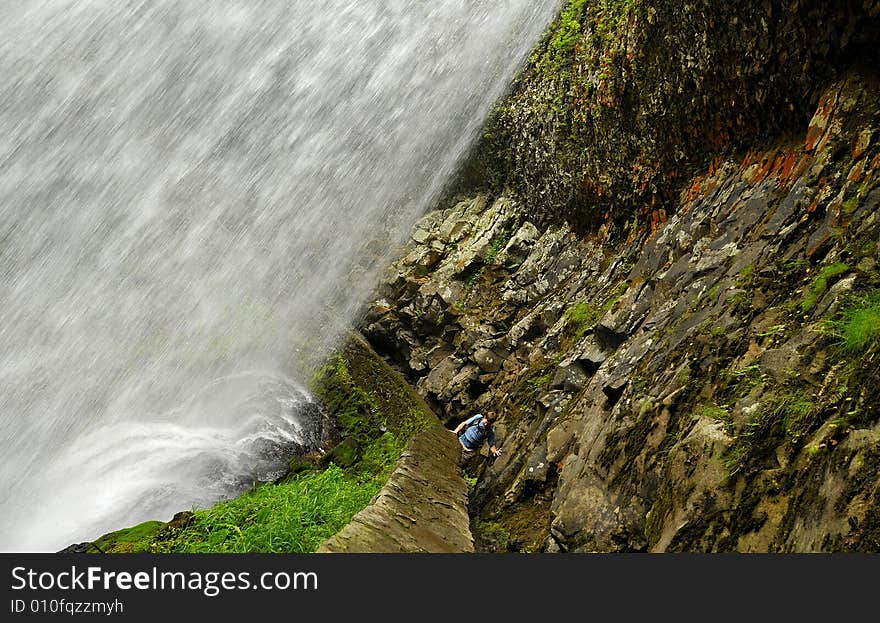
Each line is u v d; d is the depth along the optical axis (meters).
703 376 4.80
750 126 7.06
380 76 21.30
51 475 11.72
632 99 9.22
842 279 4.14
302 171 21.34
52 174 23.72
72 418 14.27
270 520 6.30
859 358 3.53
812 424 3.53
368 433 11.93
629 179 9.92
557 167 12.53
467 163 17.59
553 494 6.41
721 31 6.94
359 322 16.25
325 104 22.34
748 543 3.50
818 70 5.87
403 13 21.83
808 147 5.65
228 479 10.79
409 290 15.73
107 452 12.02
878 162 4.63
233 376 14.05
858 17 5.27
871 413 3.19
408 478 6.99
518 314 12.51
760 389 4.07
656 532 4.27
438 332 14.52
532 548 5.80
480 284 14.31
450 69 19.12
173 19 27.50
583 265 11.48
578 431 6.49
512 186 15.84
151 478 10.99
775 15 6.13
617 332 7.33
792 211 5.30
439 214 17.59
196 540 6.27
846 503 2.98
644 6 8.31
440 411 12.42
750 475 3.73
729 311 5.04
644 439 4.96
